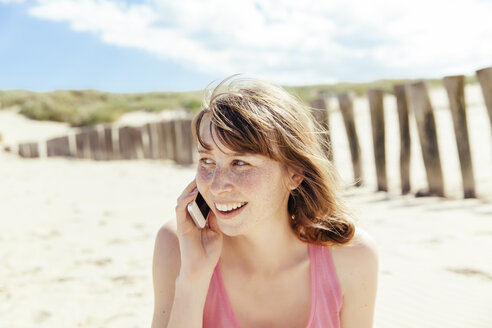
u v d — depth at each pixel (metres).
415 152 8.66
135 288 3.14
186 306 1.30
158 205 6.02
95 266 3.64
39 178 9.55
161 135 11.77
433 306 2.52
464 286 2.73
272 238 1.34
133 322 2.63
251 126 1.18
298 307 1.39
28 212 5.89
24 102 35.94
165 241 1.46
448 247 3.37
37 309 2.87
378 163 5.84
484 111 12.37
